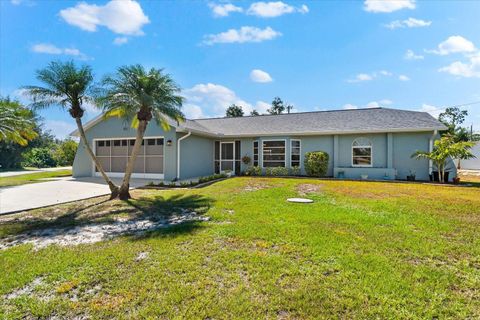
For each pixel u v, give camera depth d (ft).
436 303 9.92
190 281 11.67
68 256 14.70
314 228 18.48
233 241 16.39
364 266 12.71
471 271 12.41
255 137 62.08
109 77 31.48
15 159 96.22
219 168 65.46
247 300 10.17
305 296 10.35
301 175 58.49
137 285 11.42
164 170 51.29
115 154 57.72
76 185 44.93
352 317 9.20
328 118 63.36
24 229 20.43
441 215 22.06
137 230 19.63
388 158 52.60
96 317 9.45
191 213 24.18
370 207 25.14
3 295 11.05
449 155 46.01
